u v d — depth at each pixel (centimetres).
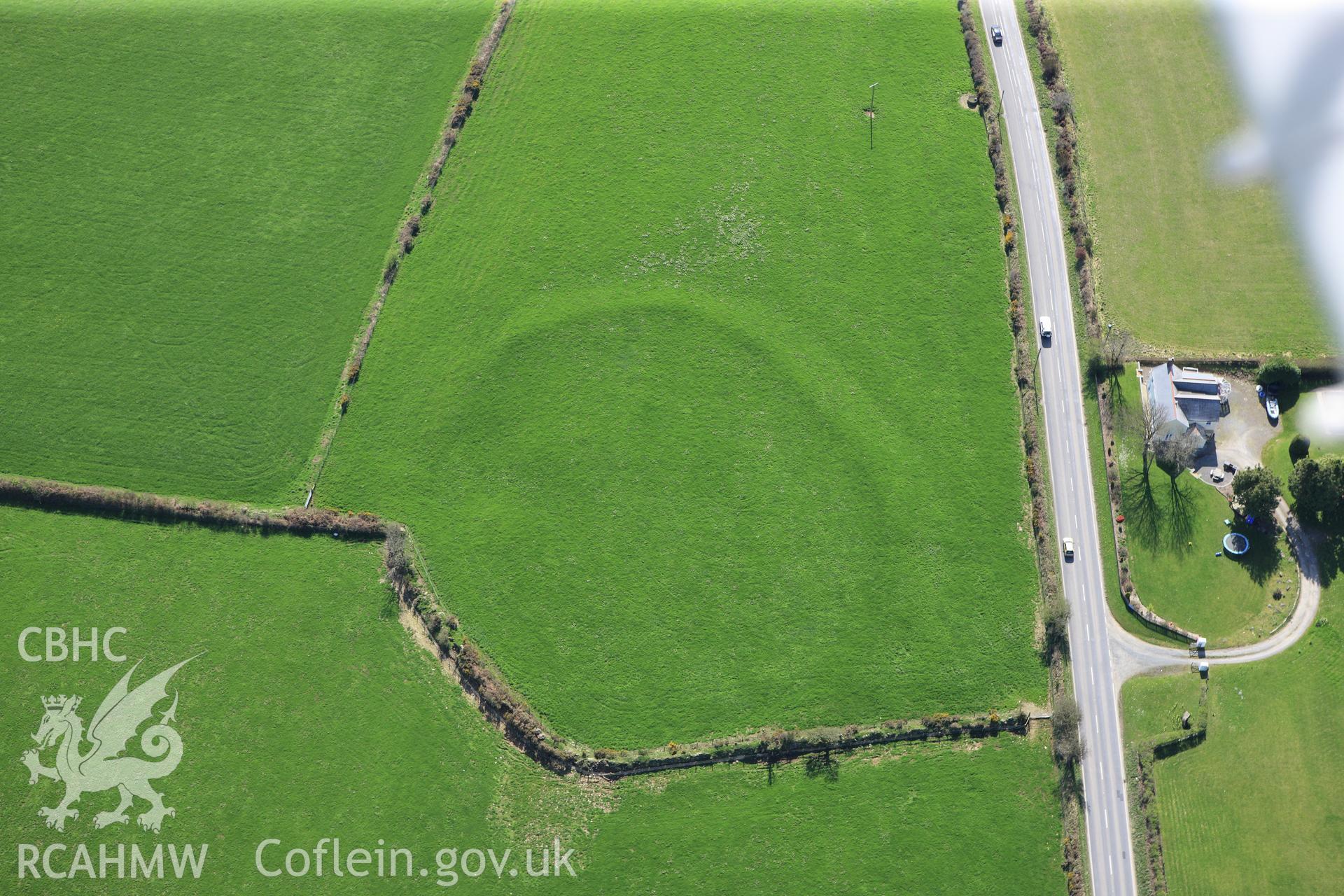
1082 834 8050
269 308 9694
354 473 9162
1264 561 8750
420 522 8994
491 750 8338
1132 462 9100
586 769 8269
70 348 9512
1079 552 8850
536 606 8731
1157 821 8031
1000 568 8794
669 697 8469
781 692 8462
